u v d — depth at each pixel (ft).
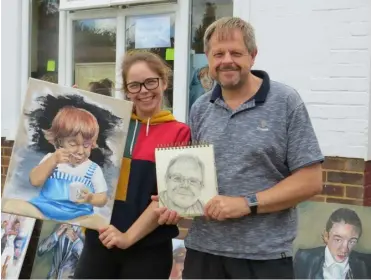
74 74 15.80
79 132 8.01
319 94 11.36
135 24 14.56
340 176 11.16
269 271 7.29
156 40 14.23
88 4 14.85
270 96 7.38
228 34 7.27
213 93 7.82
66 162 7.98
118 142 8.05
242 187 7.32
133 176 8.15
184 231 12.64
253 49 7.45
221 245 7.50
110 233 7.82
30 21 16.20
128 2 14.10
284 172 7.48
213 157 7.42
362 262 10.55
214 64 7.40
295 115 7.23
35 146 7.98
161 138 8.17
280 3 11.69
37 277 13.96
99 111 8.07
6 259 14.39
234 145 7.39
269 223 7.38
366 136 10.91
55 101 8.05
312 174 7.21
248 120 7.36
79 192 7.93
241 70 7.32
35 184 7.92
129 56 8.30
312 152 7.14
